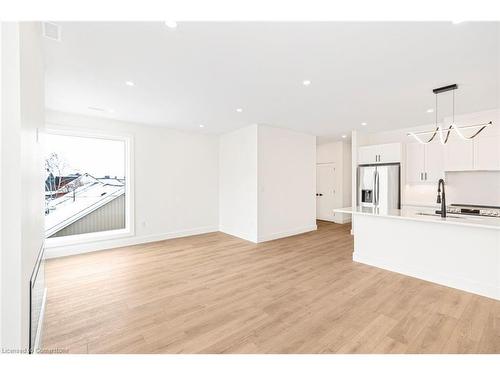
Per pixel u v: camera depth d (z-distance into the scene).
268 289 2.71
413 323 2.03
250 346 1.75
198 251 4.23
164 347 1.74
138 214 4.80
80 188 4.61
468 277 2.63
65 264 3.58
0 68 0.95
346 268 3.36
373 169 5.32
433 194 4.86
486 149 3.97
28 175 1.19
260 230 4.89
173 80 2.72
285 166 5.36
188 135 5.54
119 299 2.49
